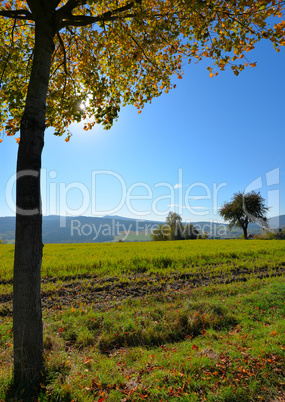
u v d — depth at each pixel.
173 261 15.28
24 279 3.64
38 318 3.79
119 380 4.08
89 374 4.24
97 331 6.19
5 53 5.36
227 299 8.31
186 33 4.98
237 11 4.31
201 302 7.63
